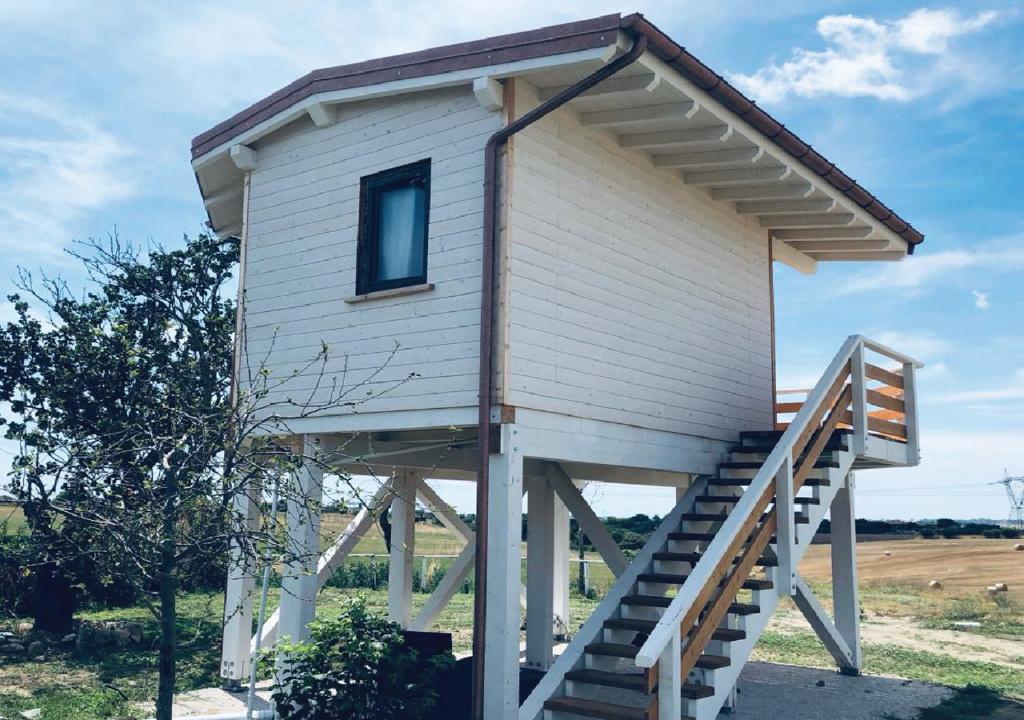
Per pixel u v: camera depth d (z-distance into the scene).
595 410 8.58
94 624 13.05
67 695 9.62
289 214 9.77
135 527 5.96
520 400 7.69
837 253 13.09
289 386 9.41
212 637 13.79
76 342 12.82
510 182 7.80
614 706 7.11
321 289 9.27
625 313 9.14
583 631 8.20
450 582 11.76
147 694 9.82
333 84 9.08
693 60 7.47
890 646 14.06
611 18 7.09
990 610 19.09
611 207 9.05
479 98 7.92
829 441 9.93
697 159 9.47
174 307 15.38
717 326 10.72
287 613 8.70
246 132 10.03
